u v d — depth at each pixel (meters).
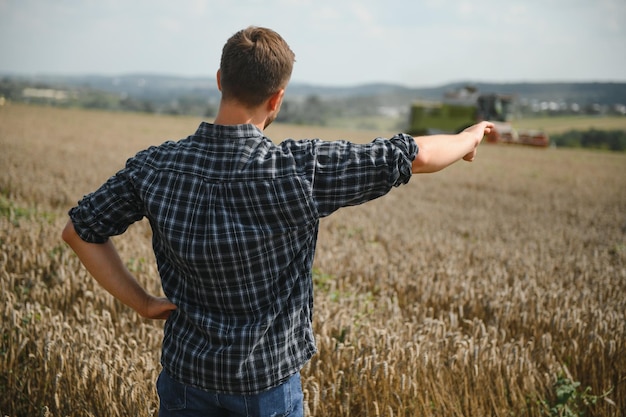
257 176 1.88
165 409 2.08
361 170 1.89
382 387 3.63
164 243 1.97
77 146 25.27
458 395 3.89
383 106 168.25
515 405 3.87
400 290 6.27
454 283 6.29
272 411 1.96
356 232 10.20
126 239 7.61
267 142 1.95
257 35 1.93
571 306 5.79
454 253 8.41
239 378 1.89
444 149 2.06
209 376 1.91
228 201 1.88
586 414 4.06
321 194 1.89
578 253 9.28
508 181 22.84
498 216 13.97
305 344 2.02
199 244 1.87
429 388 3.81
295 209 1.87
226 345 1.90
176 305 2.00
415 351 3.88
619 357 4.40
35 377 3.77
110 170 17.23
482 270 7.40
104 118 57.31
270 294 1.93
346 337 4.20
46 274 5.94
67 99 139.62
